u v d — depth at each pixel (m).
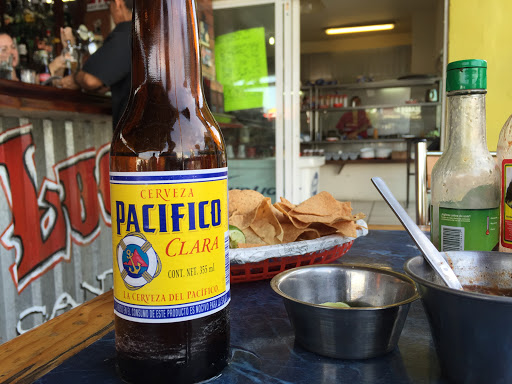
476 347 0.30
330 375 0.36
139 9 0.38
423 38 7.21
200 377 0.36
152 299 0.35
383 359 0.39
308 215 0.71
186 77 0.38
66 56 1.93
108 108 1.96
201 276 0.36
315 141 7.14
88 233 2.00
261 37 3.02
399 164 6.52
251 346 0.42
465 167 0.57
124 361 0.36
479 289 0.42
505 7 2.98
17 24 1.77
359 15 6.80
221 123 2.93
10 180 1.56
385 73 7.94
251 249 0.59
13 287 1.57
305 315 0.39
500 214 0.57
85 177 1.97
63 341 0.46
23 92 1.45
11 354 0.43
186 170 0.34
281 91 3.02
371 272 0.49
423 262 0.40
